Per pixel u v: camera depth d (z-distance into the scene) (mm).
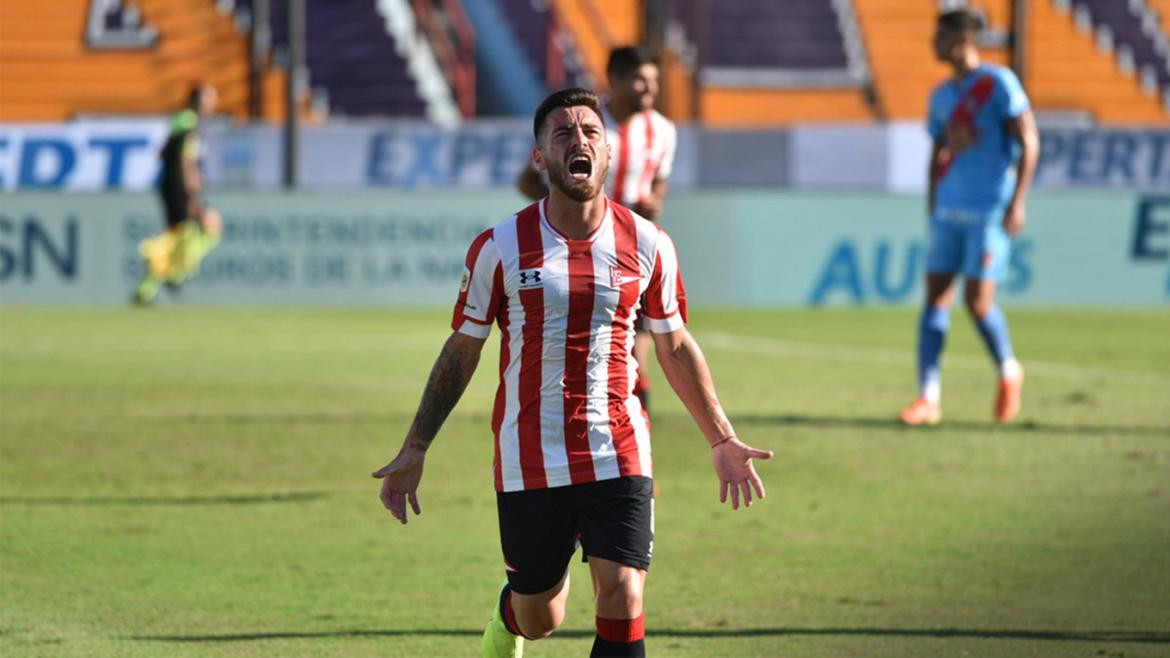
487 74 95750
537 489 15086
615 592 14789
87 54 93312
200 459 33438
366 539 25641
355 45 95062
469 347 15367
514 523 15258
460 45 95938
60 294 74750
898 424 38344
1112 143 82500
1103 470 32000
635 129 28312
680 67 96688
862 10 100438
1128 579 22719
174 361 52281
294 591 22047
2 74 92500
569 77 95562
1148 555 24344
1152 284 75375
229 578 22828
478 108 95125
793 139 82375
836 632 19750
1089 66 99500
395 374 48875
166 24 94438
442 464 33188
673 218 74125
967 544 25188
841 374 49250
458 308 15344
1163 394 44125
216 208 74375
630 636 14820
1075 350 56312
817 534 26000
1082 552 24562
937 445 35125
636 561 14898
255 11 82125
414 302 74438
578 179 14680
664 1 81625
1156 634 19609
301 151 81000
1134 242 75312
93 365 51094
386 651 18859
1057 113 97812
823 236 74625
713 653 18766
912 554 24484
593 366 15094
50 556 24281
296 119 76312
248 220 74375
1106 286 75312
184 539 25578
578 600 21969
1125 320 68062
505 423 15250
